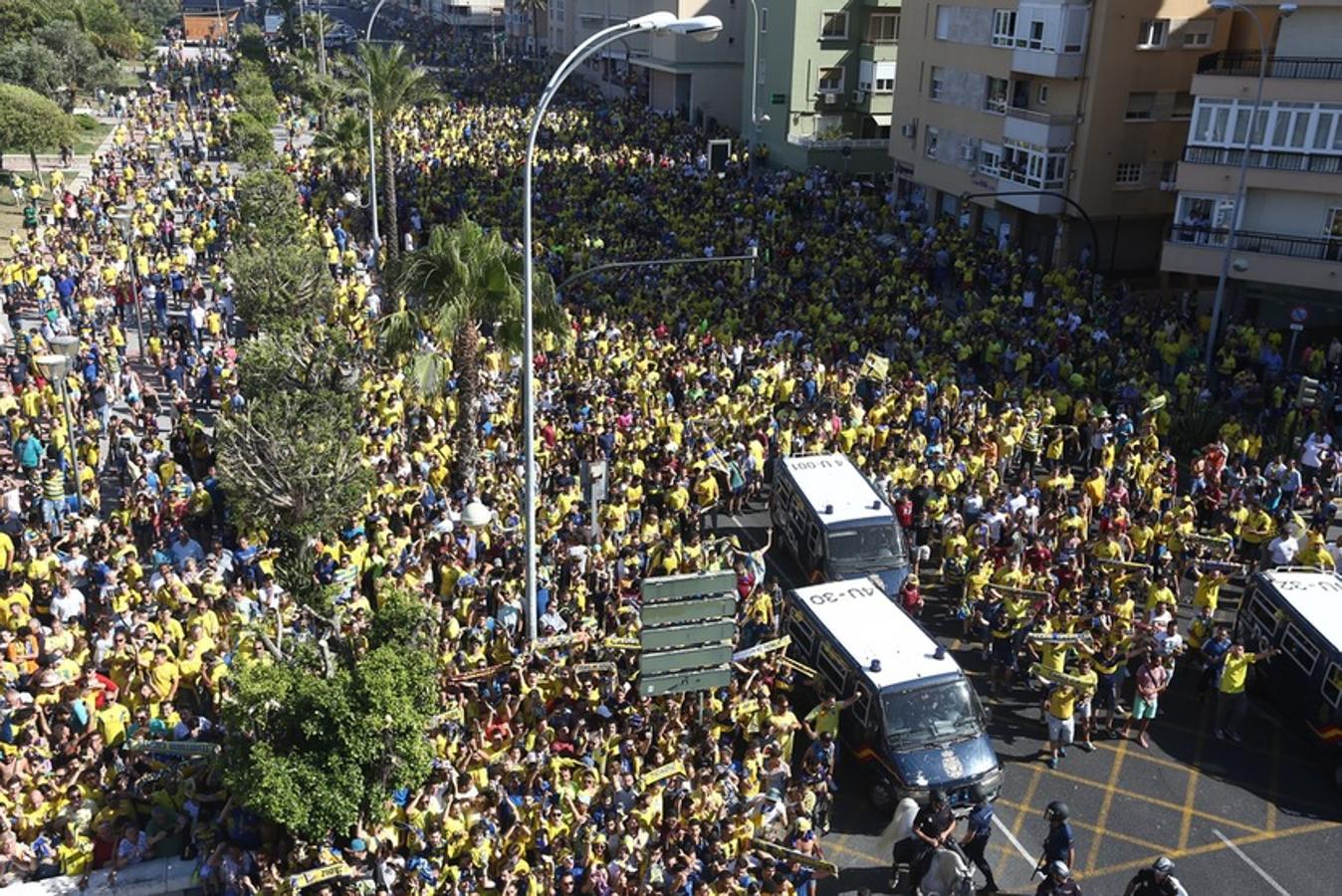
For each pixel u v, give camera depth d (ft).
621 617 66.03
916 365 111.34
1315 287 128.36
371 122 155.12
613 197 179.83
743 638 70.08
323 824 48.16
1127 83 150.41
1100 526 82.69
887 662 61.46
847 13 221.05
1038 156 155.94
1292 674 66.54
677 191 186.80
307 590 70.33
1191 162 135.03
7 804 52.54
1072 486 91.15
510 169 203.10
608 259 147.13
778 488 85.81
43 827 52.80
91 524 77.51
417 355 88.53
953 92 177.17
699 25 57.77
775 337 118.32
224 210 168.25
